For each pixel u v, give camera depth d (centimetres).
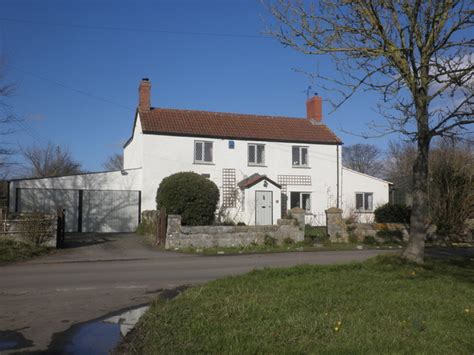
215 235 1930
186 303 765
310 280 960
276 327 617
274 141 3017
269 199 2850
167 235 1880
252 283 938
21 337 652
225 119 3083
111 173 2739
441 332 598
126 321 741
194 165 2822
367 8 1079
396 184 3781
